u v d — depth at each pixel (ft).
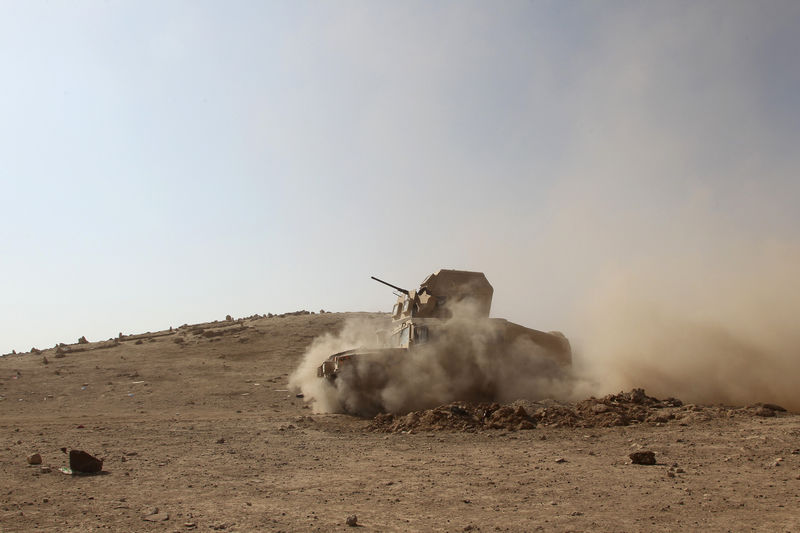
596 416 51.21
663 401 58.54
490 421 51.37
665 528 21.61
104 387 94.58
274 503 26.89
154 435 50.60
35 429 55.31
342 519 23.99
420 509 25.44
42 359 122.62
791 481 28.30
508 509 25.03
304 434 51.19
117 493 28.99
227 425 57.57
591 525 22.22
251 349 128.88
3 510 25.61
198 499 27.76
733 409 53.31
